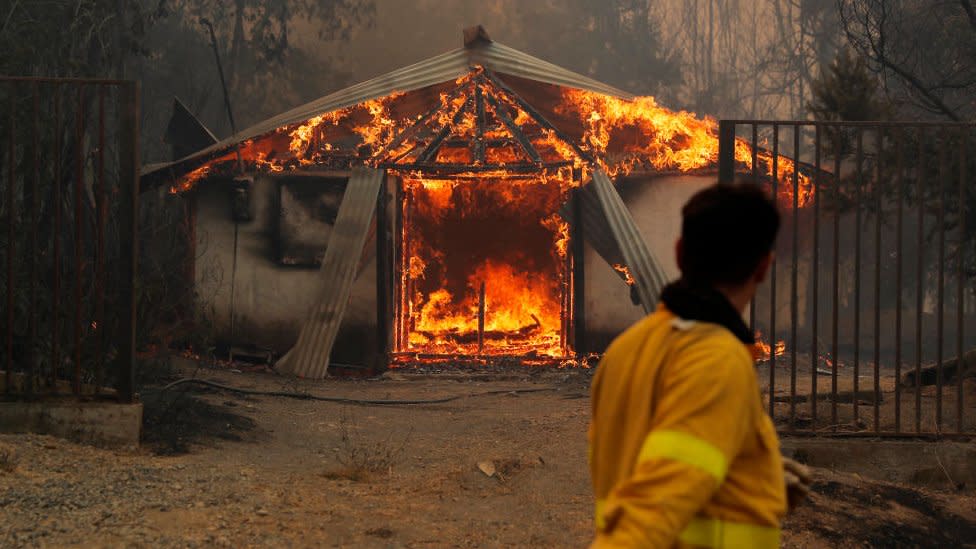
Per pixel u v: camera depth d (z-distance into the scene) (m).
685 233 2.40
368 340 18.47
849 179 11.17
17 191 11.01
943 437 7.59
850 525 6.20
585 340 19.11
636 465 2.22
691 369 2.20
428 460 8.77
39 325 10.20
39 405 8.10
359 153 19.31
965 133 7.73
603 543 2.08
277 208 18.86
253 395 13.38
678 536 2.23
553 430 9.97
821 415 8.87
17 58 11.59
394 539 5.81
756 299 23.84
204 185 18.91
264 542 5.46
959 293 7.68
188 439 8.88
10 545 5.09
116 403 8.27
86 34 14.27
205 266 18.72
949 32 18.38
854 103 10.91
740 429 2.18
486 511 6.68
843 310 31.39
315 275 18.75
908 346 27.86
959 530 6.42
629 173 19.72
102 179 8.38
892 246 30.09
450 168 19.14
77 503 5.98
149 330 12.26
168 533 5.47
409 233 20.12
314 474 7.80
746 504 2.24
